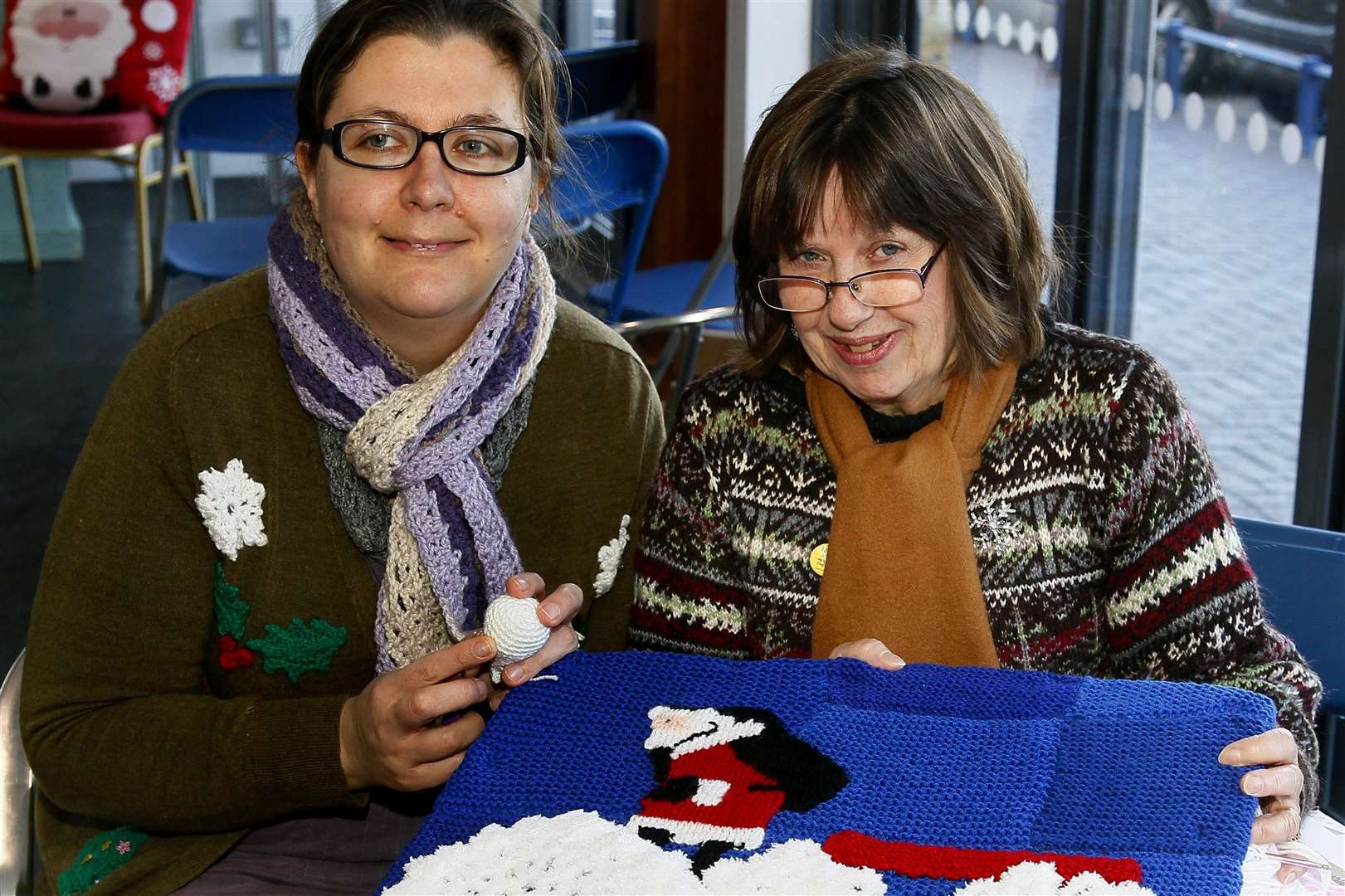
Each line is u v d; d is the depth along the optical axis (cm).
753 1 362
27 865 142
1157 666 132
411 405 132
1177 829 99
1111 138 297
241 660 139
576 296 304
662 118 383
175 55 498
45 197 586
